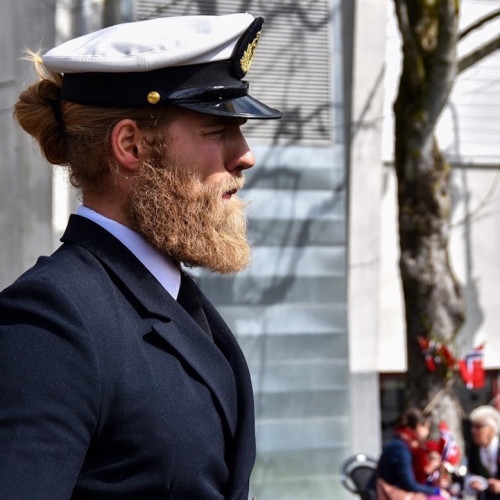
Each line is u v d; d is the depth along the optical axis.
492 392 17.47
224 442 2.60
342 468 12.23
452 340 12.84
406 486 11.29
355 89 14.40
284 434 14.33
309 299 14.40
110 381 2.39
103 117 2.60
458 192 17.12
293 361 14.34
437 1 12.46
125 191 2.62
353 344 14.61
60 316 2.38
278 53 14.18
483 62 17.17
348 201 14.53
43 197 12.52
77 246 2.58
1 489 2.21
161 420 2.43
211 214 2.60
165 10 13.08
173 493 2.43
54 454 2.27
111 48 2.57
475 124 17.20
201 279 13.90
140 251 2.62
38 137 2.73
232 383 2.63
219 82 2.62
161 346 2.53
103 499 2.38
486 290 17.33
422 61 12.72
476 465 11.98
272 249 14.24
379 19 14.41
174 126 2.59
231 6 13.68
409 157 12.82
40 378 2.30
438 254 12.87
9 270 12.67
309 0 14.27
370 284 14.67
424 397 12.74
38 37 11.86
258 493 14.19
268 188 14.23
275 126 14.25
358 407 14.62
